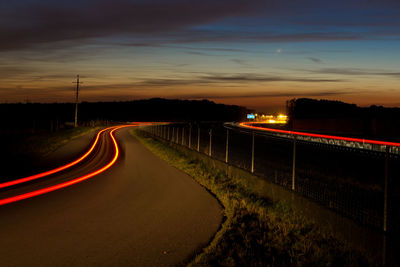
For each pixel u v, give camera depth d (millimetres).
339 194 10773
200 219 8859
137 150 30078
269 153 23359
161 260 6168
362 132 43719
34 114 140250
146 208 10000
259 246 6863
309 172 15391
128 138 45719
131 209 9875
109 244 6961
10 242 7031
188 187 13383
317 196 10406
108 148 31906
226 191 12219
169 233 7703
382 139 35281
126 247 6805
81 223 8445
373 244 6133
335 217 7297
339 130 47375
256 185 11812
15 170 18344
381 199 10164
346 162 18172
